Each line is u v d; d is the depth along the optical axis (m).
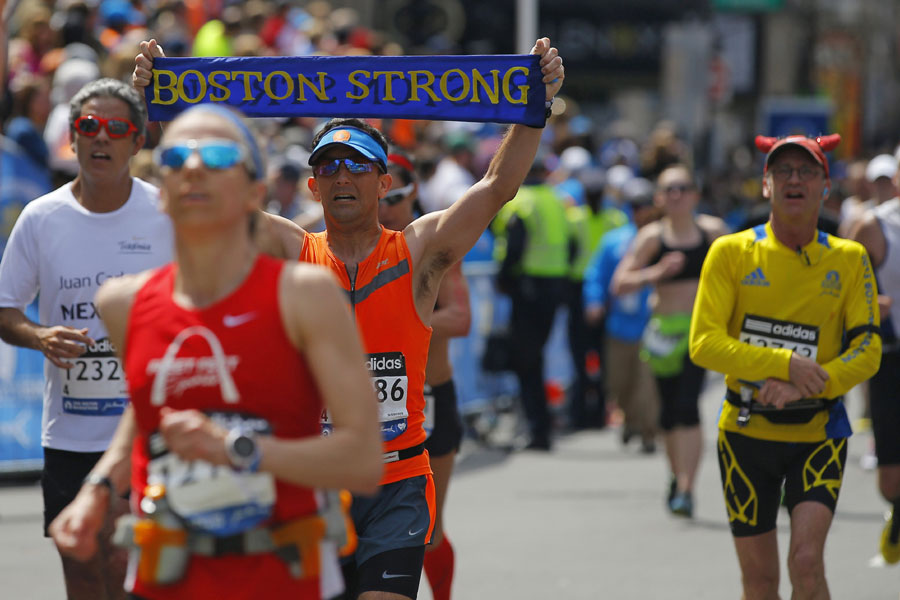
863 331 18.41
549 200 40.94
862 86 135.25
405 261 16.20
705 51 84.06
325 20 57.69
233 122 10.56
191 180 10.26
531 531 29.30
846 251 18.55
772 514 18.56
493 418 43.22
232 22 50.09
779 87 123.62
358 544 15.87
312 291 10.37
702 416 48.69
